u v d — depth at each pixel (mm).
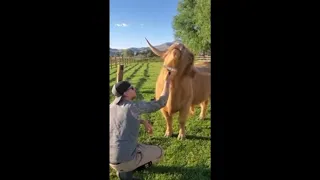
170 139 3152
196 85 3451
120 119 2221
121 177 2312
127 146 2230
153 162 2447
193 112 3879
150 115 3973
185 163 2592
